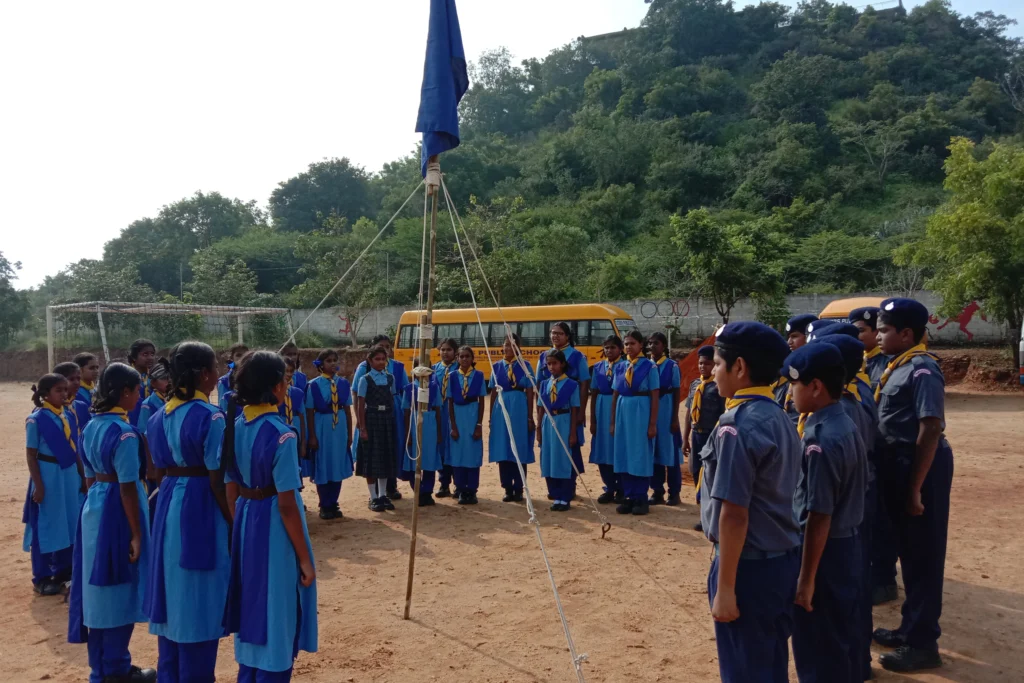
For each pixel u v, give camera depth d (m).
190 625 3.72
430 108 5.25
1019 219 18.78
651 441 7.97
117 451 4.25
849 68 65.19
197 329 30.08
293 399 7.80
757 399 2.93
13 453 13.40
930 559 4.31
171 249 52.53
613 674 4.28
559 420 8.24
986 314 21.83
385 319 35.81
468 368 8.78
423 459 8.65
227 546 3.84
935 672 4.29
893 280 31.78
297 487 3.51
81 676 4.50
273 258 48.62
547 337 22.23
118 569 4.24
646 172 55.31
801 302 28.67
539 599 5.53
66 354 28.06
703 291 25.39
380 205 64.69
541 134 71.19
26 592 6.09
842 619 3.49
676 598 5.50
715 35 74.56
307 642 3.62
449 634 4.92
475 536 7.32
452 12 5.38
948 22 73.62
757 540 2.86
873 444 4.31
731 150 55.50
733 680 2.89
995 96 57.88
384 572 6.27
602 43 86.94
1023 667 4.33
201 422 3.80
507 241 36.22
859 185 49.53
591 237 48.06
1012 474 9.76
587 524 7.70
